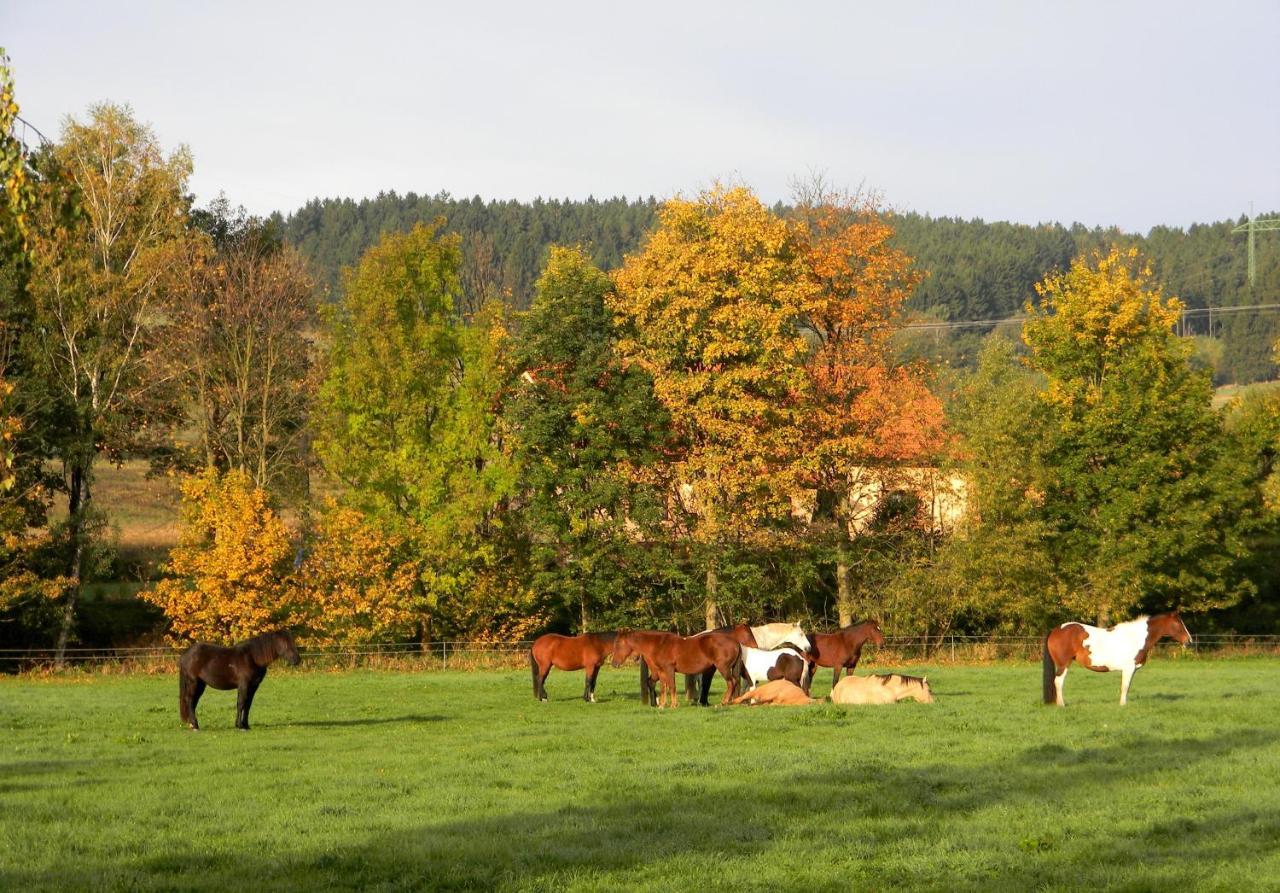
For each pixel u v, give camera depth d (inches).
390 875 500.4
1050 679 1112.8
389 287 2167.8
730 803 644.1
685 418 2110.0
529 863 520.4
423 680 1641.2
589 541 2155.5
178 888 479.8
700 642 1162.0
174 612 1877.5
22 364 2023.9
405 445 2105.1
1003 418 2134.6
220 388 2181.3
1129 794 661.3
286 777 741.9
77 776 759.1
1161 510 2185.0
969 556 2058.3
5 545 1855.3
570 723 1037.8
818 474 2139.5
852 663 1238.3
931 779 703.7
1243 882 490.6
